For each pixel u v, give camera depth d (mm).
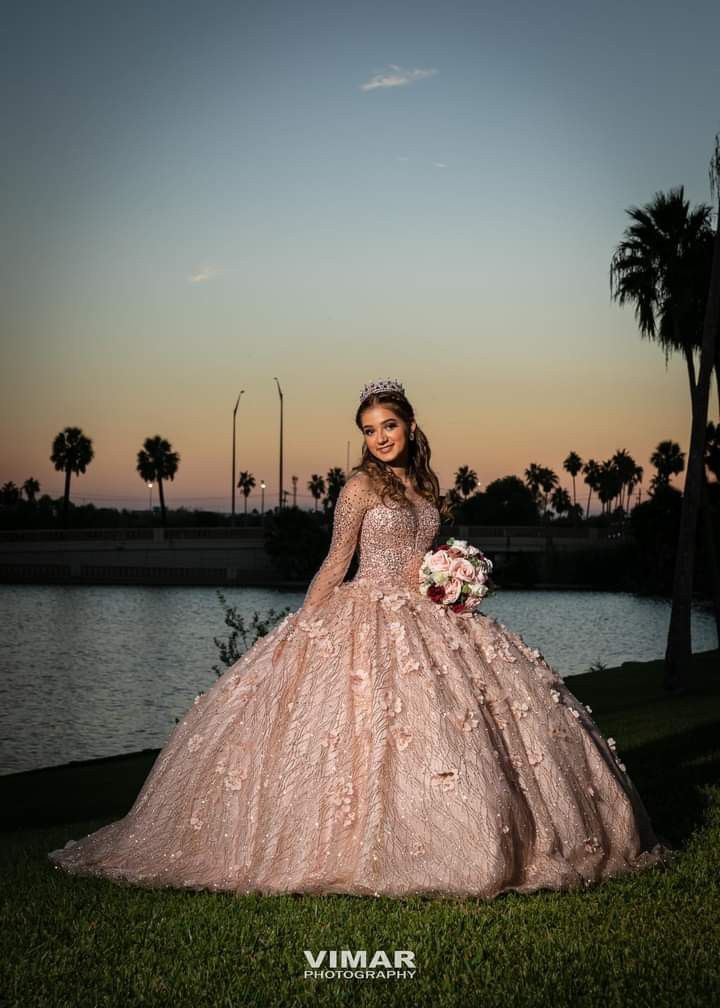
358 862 4668
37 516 120000
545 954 4086
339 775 4828
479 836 4594
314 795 4828
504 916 4379
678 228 24156
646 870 5043
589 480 150875
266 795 4918
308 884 4699
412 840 4625
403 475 5691
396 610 5188
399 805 4680
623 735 12438
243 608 65312
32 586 86375
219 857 4988
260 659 5375
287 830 4824
